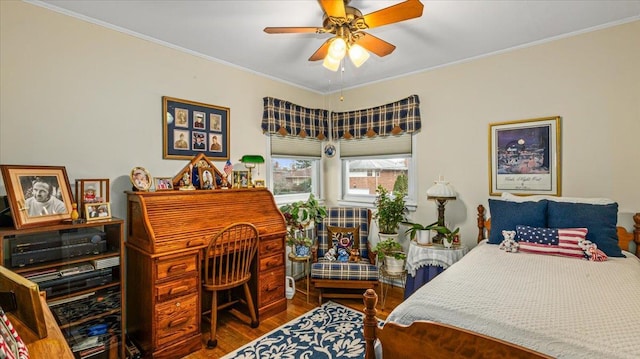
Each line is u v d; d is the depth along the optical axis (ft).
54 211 6.42
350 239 11.54
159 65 8.79
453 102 10.59
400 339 4.25
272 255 9.39
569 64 8.55
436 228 9.59
